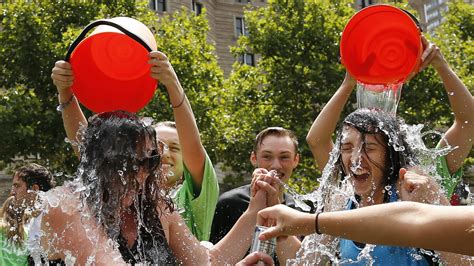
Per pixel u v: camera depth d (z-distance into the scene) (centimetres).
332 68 2164
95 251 265
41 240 275
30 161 1995
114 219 282
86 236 268
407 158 344
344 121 354
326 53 2231
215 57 2381
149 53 325
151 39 336
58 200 273
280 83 2203
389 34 366
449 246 213
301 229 246
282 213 253
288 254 350
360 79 370
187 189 392
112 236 280
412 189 305
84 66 335
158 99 1873
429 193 302
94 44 335
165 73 331
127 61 338
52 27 2050
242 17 4466
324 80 2175
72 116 353
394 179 338
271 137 479
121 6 2216
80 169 290
